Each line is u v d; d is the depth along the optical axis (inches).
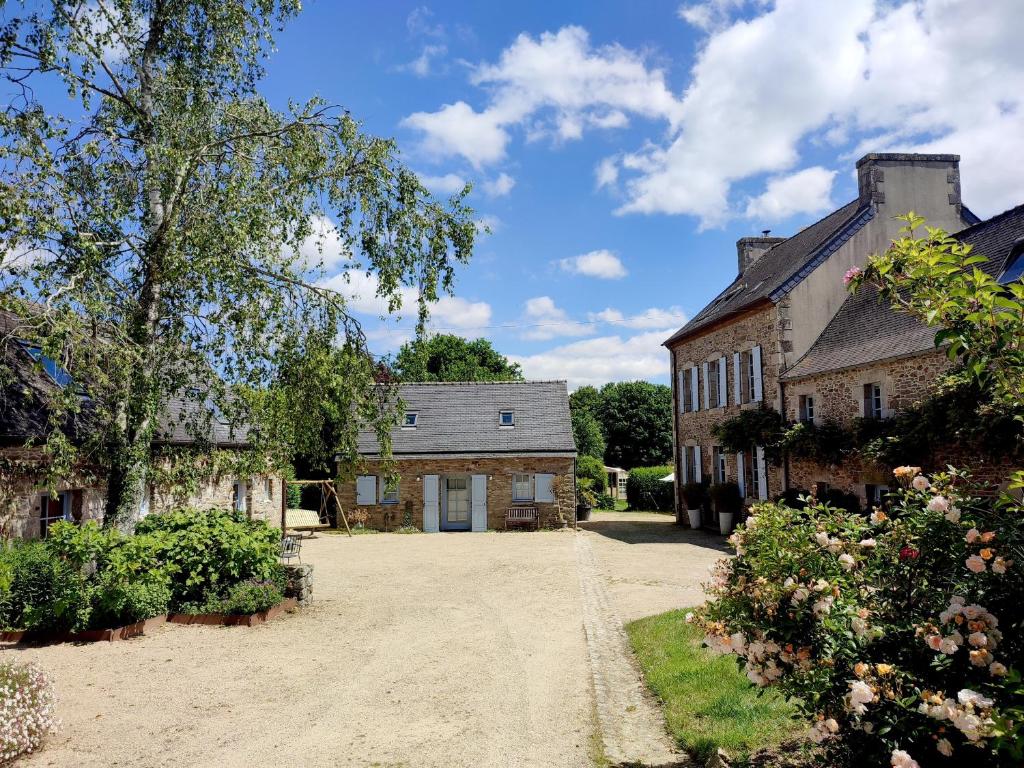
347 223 407.5
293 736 221.9
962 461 453.1
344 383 429.4
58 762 203.6
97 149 351.9
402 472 952.9
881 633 130.3
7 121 315.9
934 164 733.9
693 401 946.7
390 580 530.9
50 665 300.4
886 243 720.3
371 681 278.5
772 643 147.3
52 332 292.2
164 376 389.1
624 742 214.4
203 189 375.2
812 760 173.5
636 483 1381.6
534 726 229.0
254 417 415.5
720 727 209.8
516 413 1029.2
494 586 498.6
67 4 342.6
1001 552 127.8
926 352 492.7
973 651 116.0
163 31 386.9
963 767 118.7
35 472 430.6
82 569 355.9
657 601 429.1
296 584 427.2
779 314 706.8
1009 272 493.7
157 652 321.7
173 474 416.8
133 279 369.7
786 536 157.2
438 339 1660.9
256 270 383.2
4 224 287.7
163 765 201.5
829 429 603.8
